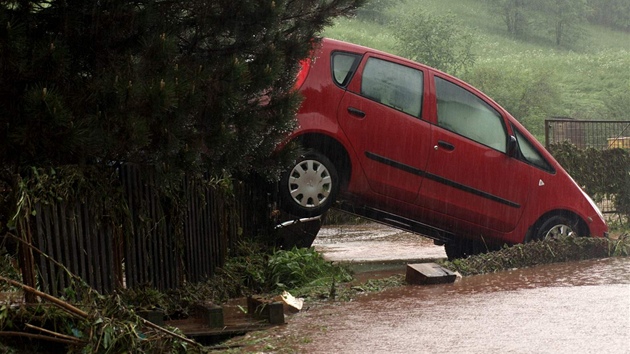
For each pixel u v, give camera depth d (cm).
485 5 9219
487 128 1192
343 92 1077
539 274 1073
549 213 1262
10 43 595
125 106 645
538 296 870
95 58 686
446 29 4653
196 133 729
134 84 641
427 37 4628
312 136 1062
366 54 1099
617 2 10231
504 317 746
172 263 818
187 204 844
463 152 1162
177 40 744
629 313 747
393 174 1112
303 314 794
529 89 4372
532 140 1245
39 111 592
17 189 581
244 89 781
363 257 1375
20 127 601
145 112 652
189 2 749
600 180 1866
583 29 9175
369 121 1091
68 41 672
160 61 675
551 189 1249
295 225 1123
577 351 596
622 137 2133
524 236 1234
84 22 675
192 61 764
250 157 866
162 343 582
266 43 802
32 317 555
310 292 921
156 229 787
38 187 598
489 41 7775
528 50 7794
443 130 1149
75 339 553
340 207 1130
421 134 1128
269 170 887
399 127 1111
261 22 767
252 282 959
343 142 1074
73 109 651
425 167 1134
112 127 651
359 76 1091
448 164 1150
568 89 5553
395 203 1130
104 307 584
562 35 8794
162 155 698
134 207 746
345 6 867
